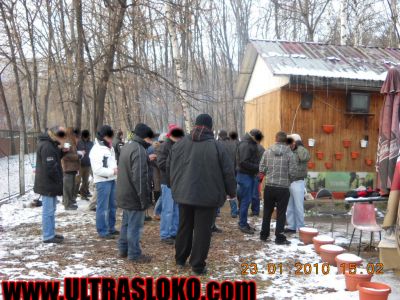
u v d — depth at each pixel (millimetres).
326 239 6469
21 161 12125
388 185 5332
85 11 11273
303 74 9859
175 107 17656
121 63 13258
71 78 13203
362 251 6637
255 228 8195
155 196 8914
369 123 10797
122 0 10812
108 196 7152
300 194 7809
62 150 7094
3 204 10664
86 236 7301
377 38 24750
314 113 10570
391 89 5285
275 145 7047
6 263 5652
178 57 12516
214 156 5223
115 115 18828
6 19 15719
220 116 28109
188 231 5520
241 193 7730
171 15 11719
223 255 6270
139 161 5516
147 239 7113
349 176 10688
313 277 5332
